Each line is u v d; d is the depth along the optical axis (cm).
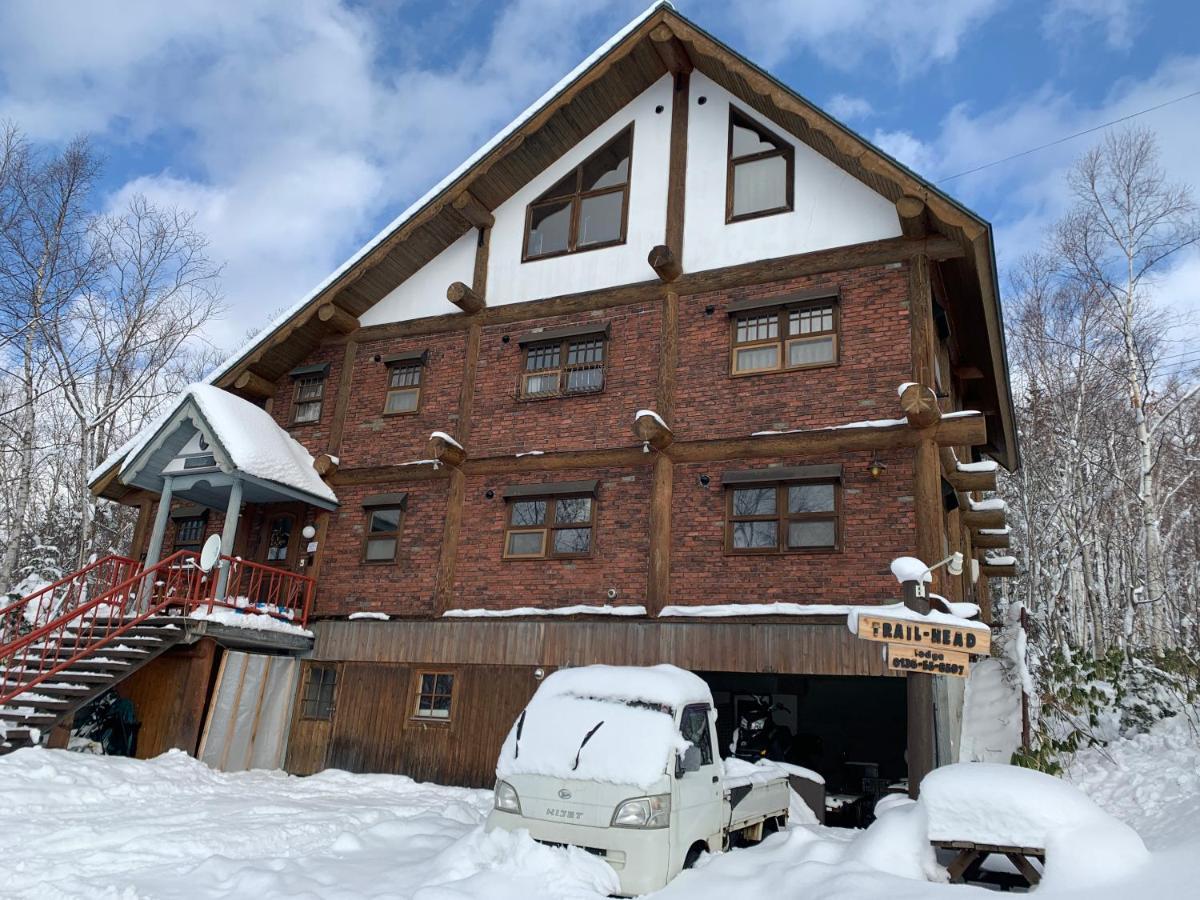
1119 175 2242
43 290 2106
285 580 1633
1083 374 2480
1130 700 1379
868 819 1308
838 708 1705
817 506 1254
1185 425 2675
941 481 1272
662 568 1308
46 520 2855
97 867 730
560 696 820
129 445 1738
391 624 1497
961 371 1622
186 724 1349
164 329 2497
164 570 1748
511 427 1527
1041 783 654
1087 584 2291
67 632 1480
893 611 935
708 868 723
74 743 1415
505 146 1565
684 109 1553
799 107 1320
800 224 1396
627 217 1552
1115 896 546
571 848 698
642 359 1450
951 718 1153
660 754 730
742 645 1212
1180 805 855
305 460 1666
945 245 1280
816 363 1309
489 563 1466
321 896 656
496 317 1609
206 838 820
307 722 1522
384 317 1752
